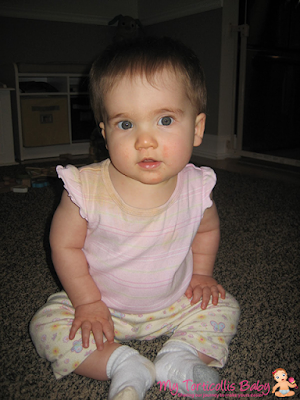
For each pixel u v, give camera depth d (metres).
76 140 3.16
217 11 2.84
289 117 3.08
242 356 0.74
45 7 3.23
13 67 2.75
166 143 0.62
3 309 0.89
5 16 3.09
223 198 1.86
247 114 2.99
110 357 0.65
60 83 3.14
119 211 0.70
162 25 3.44
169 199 0.72
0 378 0.68
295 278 1.06
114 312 0.76
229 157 3.08
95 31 3.53
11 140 2.76
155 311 0.76
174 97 0.62
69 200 0.73
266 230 1.44
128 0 3.64
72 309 0.74
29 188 2.05
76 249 0.75
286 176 2.38
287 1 2.76
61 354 0.66
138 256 0.71
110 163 0.74
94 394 0.65
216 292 0.80
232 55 2.93
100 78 0.64
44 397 0.64
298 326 0.84
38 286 1.00
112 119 0.63
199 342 0.69
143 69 0.61
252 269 1.11
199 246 0.87
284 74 2.94
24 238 1.35
